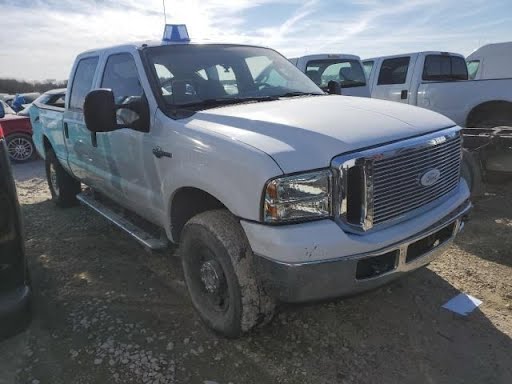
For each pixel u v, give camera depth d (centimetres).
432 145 280
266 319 286
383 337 307
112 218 442
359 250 249
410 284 374
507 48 991
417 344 300
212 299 310
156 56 371
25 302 258
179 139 305
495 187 625
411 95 845
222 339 308
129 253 452
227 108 325
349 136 256
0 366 284
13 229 254
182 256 323
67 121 498
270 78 409
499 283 372
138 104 339
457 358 285
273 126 273
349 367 280
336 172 245
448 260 416
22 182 837
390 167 259
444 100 780
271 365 283
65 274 408
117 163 400
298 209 244
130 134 363
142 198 375
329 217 250
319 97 365
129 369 280
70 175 586
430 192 289
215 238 280
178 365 284
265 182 243
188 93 349
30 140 1088
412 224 272
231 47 416
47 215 585
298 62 857
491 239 459
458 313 332
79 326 326
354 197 252
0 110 383
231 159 262
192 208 339
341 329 317
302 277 242
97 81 429
